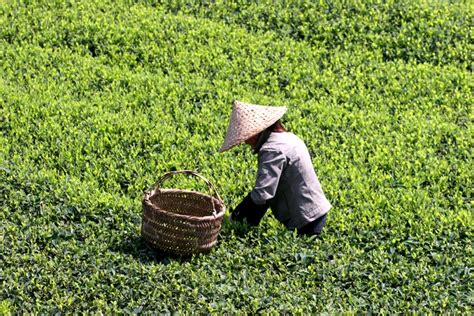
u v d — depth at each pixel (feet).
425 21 46.93
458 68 43.83
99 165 32.83
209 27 45.88
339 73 42.55
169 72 41.50
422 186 33.42
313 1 48.55
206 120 37.09
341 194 31.40
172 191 28.55
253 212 28.37
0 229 27.76
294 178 27.73
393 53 44.91
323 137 36.22
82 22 45.52
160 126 36.04
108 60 42.75
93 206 29.30
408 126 37.65
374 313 25.09
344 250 27.99
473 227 29.71
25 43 43.62
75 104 37.47
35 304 24.66
